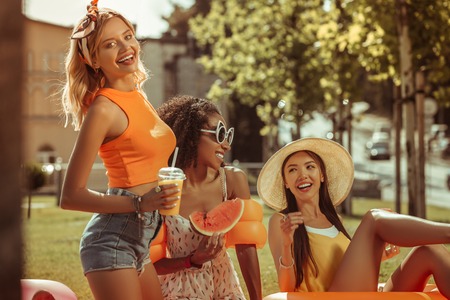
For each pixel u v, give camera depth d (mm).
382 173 45219
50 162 46062
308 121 25516
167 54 49188
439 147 55000
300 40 24781
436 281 4867
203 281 4922
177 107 5074
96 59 4457
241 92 27859
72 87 4562
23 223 2594
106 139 4387
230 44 28062
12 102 2543
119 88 4484
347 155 5273
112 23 4434
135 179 4406
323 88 24406
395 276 5078
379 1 14938
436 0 14500
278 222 5137
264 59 25812
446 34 14664
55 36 45125
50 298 4750
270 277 8031
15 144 2545
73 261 10297
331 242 5156
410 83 14289
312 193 5199
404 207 23188
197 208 5004
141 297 4422
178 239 4922
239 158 45062
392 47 15125
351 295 4523
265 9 25328
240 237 5047
